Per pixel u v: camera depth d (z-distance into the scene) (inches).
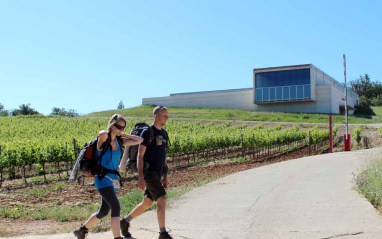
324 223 218.4
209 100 2365.9
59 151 599.5
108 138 186.5
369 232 194.2
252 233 206.5
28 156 562.9
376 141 1060.5
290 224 220.7
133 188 441.1
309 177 394.3
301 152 1006.4
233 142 903.7
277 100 2057.1
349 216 229.5
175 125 1562.5
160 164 198.5
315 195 297.0
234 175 451.2
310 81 1984.5
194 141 796.6
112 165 187.6
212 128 1456.7
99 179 185.2
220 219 240.8
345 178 371.2
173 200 306.8
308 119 1830.7
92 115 2267.5
